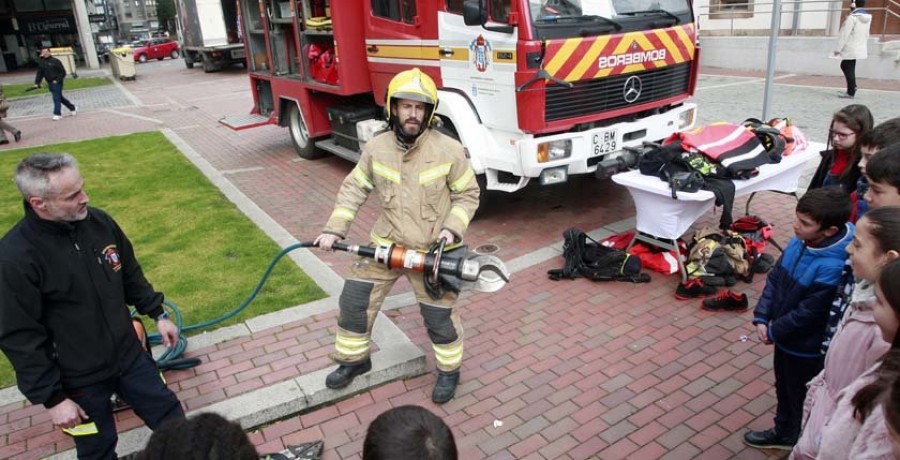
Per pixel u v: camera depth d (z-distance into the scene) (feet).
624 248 17.97
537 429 11.25
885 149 8.34
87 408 8.74
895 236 6.49
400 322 15.12
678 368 12.84
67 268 8.11
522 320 15.07
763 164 16.21
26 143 41.16
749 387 12.12
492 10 18.31
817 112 34.68
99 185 28.66
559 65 17.69
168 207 24.84
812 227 8.62
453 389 12.12
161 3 245.65
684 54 20.79
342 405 12.19
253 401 11.76
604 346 13.78
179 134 41.65
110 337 8.72
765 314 9.78
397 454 4.80
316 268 18.15
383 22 22.95
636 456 10.47
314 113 28.86
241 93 62.13
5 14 136.98
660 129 20.85
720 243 16.35
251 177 29.25
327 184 27.40
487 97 19.16
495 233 20.38
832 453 6.17
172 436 4.59
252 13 32.99
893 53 44.75
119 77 89.86
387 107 10.41
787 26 55.67
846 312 7.59
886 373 5.25
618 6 19.35
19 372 7.89
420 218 10.82
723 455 10.37
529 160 18.29
